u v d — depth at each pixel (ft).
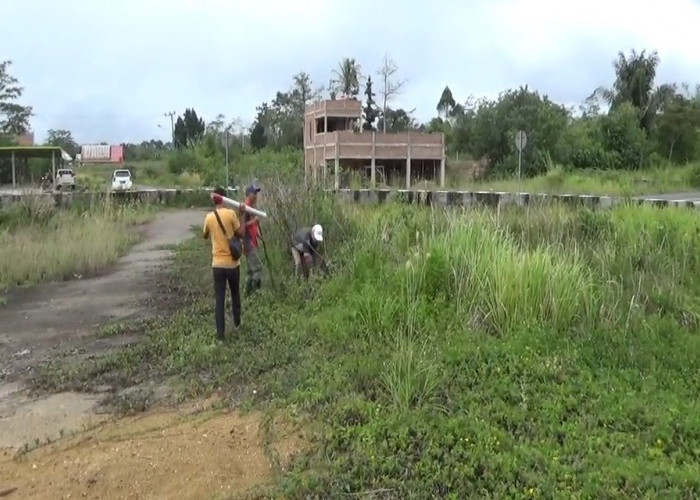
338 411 18.17
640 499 13.87
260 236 34.06
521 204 52.90
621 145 147.33
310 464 16.02
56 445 18.56
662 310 26.68
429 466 15.34
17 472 17.21
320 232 33.60
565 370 20.56
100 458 17.51
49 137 296.92
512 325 24.08
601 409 18.06
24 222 59.57
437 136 126.21
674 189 110.01
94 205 73.26
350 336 24.54
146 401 21.08
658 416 17.47
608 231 35.65
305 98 220.84
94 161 253.65
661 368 21.13
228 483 15.92
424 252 28.94
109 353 26.11
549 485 14.34
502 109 142.72
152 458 17.30
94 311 33.45
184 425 19.15
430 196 64.54
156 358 25.02
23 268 42.04
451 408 18.13
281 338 25.48
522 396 18.72
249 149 195.21
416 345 22.52
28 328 30.71
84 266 44.57
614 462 15.23
